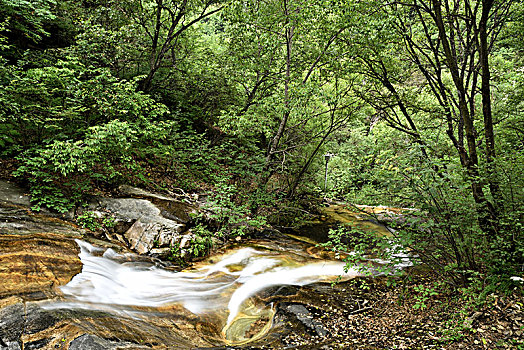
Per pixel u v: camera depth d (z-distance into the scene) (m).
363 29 8.60
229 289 5.95
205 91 13.83
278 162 11.10
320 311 4.94
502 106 9.04
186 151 11.77
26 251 4.95
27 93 7.11
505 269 4.04
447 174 4.44
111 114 7.90
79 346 3.05
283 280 6.49
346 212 13.37
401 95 10.51
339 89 11.45
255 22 10.38
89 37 9.72
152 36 12.90
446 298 4.68
